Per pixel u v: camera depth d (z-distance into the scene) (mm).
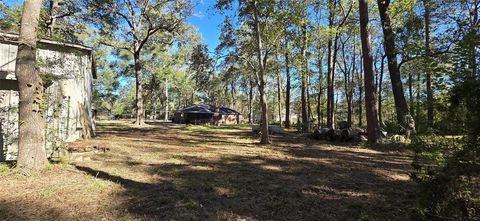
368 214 4590
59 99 11016
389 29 14914
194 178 6902
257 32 14320
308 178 7078
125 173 7211
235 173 7559
